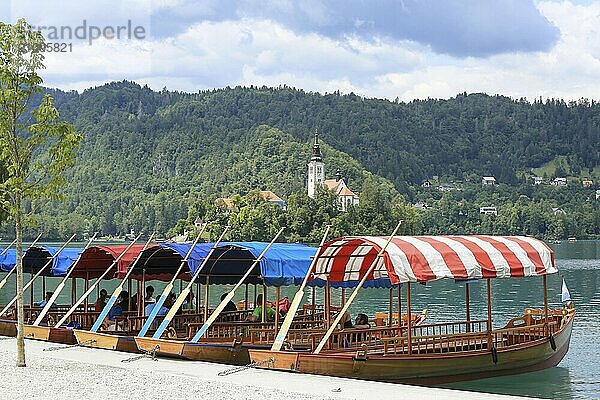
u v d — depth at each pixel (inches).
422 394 885.2
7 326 1583.4
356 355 1059.3
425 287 3599.9
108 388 919.7
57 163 1086.4
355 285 1376.7
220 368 1099.3
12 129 1072.8
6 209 1160.2
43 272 1795.0
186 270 1568.7
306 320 1489.9
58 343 1416.1
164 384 949.2
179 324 1459.2
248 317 1502.2
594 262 6250.0
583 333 1915.6
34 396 865.5
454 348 1237.7
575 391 1181.7
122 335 1387.8
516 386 1199.6
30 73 1077.8
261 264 1261.1
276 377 1009.5
